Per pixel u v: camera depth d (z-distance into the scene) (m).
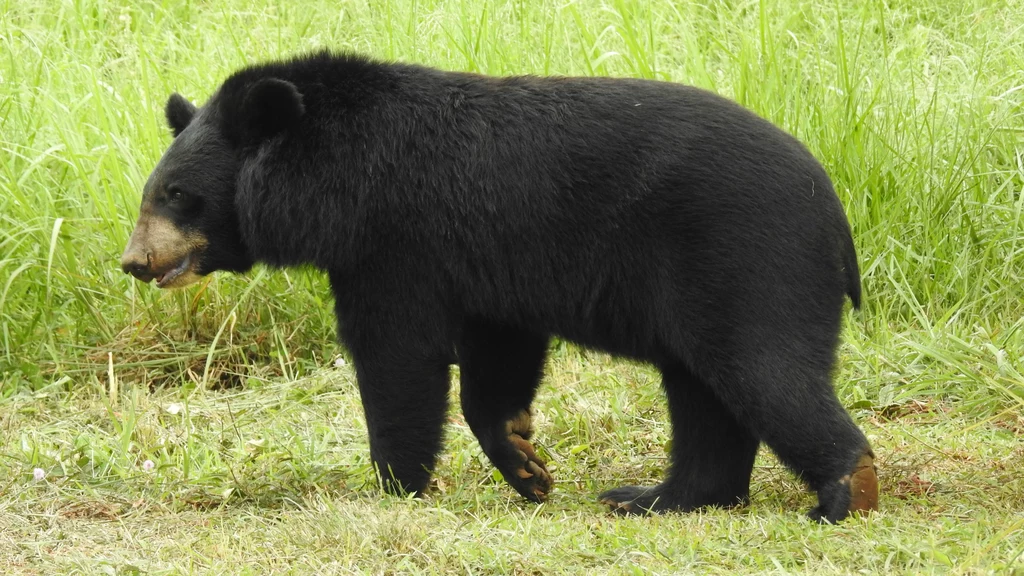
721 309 8.56
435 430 9.61
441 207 9.20
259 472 10.58
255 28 18.22
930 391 12.27
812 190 8.72
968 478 9.73
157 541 8.69
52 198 15.47
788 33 15.50
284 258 9.74
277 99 9.38
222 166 9.76
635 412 12.16
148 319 14.67
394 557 7.91
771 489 10.05
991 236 14.41
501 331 9.85
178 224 9.80
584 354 12.69
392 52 16.11
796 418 8.53
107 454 11.08
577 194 8.91
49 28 18.92
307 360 14.38
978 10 17.33
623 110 8.98
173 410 12.13
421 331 9.43
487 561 7.71
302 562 7.92
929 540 7.64
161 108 16.16
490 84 9.48
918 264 14.30
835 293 8.80
